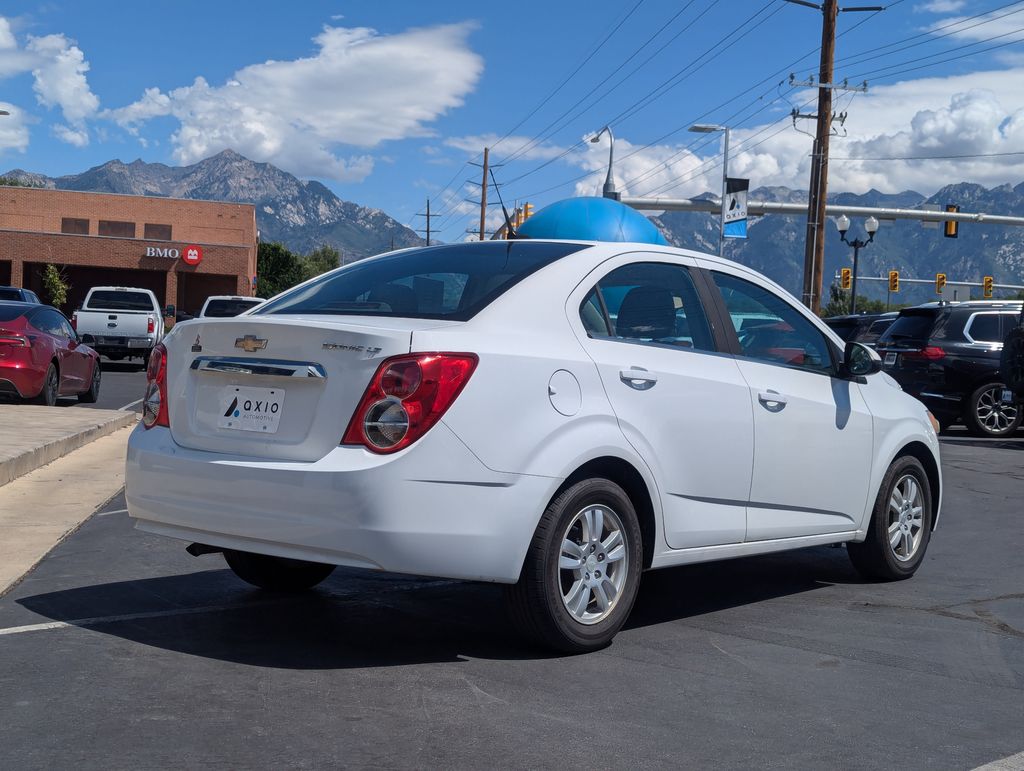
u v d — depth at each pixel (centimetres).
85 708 366
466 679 409
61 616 490
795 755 340
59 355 1534
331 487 396
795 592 588
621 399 461
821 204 3000
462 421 406
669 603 555
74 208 6631
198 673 408
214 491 426
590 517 446
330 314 463
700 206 3488
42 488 852
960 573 647
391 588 564
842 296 5666
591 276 477
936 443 655
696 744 347
